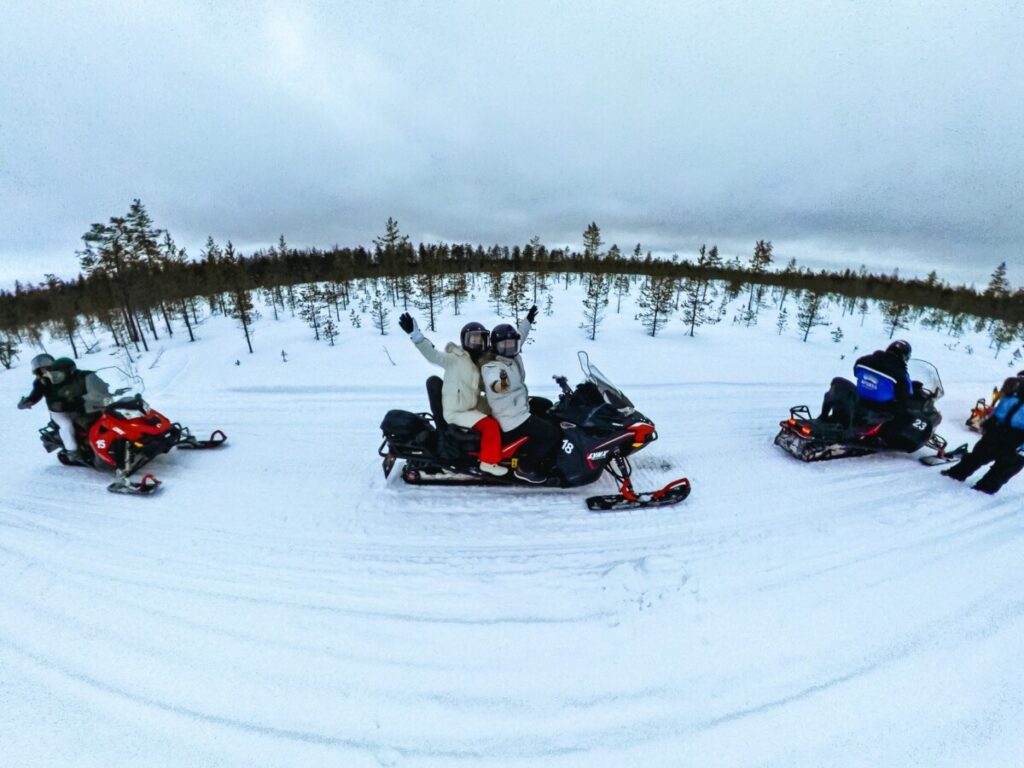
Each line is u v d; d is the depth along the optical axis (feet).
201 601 10.17
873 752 7.01
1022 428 13.91
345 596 10.38
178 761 6.89
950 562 11.49
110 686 8.10
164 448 15.93
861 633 9.27
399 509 14.03
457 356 13.66
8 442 19.25
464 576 11.06
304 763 6.89
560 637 9.21
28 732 7.29
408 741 7.24
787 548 12.07
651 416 22.03
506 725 7.49
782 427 18.06
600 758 6.97
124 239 60.03
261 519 13.47
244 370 30.50
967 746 7.10
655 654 8.80
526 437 14.08
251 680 8.26
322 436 19.47
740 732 7.32
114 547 12.08
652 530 13.00
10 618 9.60
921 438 16.96
